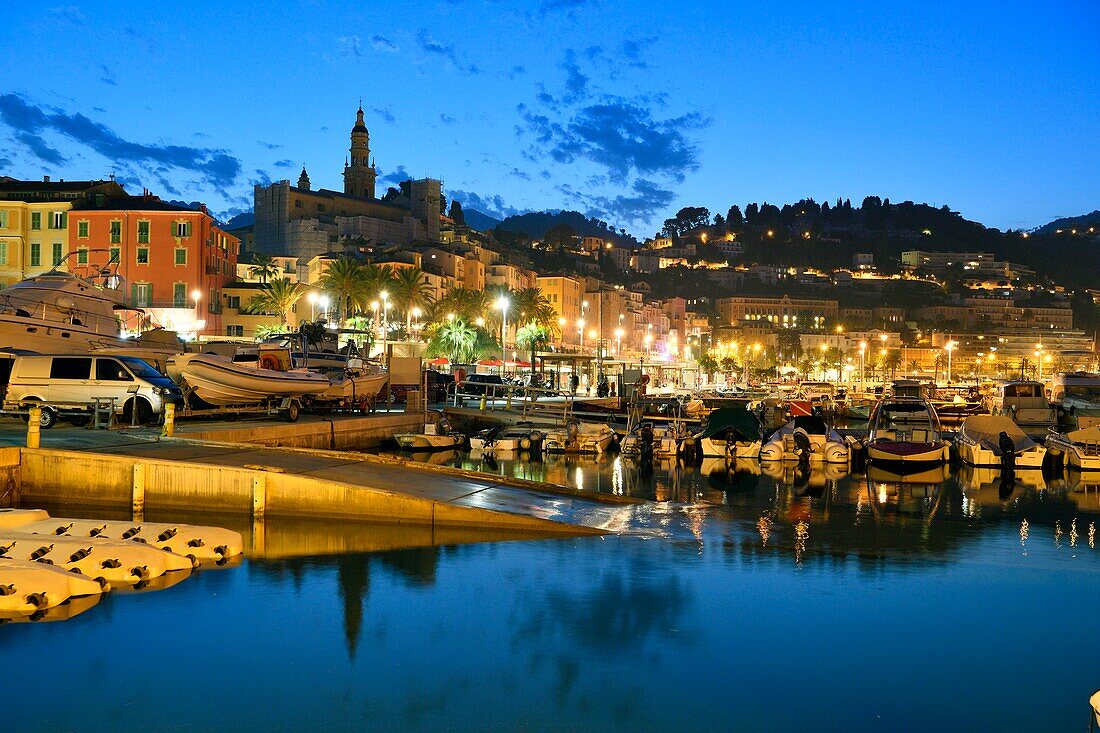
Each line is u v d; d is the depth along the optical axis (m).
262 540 19.34
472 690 11.73
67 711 10.98
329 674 12.20
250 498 21.08
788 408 70.00
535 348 135.75
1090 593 16.50
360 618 14.43
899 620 14.75
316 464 23.28
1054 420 59.38
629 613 14.90
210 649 13.02
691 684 12.01
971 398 94.12
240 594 15.54
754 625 14.38
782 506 27.41
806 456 40.69
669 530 21.81
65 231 93.50
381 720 10.88
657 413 61.19
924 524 24.31
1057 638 13.91
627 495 29.59
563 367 112.12
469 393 71.81
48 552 15.74
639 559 18.56
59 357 30.59
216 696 11.45
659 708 11.30
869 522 24.48
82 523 17.77
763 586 16.69
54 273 41.56
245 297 104.44
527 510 21.70
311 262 144.00
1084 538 22.42
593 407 60.34
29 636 13.40
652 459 42.41
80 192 96.44
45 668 12.24
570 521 21.59
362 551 18.56
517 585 16.38
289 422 37.66
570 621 14.45
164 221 92.19
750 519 24.45
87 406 29.84
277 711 11.06
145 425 30.12
